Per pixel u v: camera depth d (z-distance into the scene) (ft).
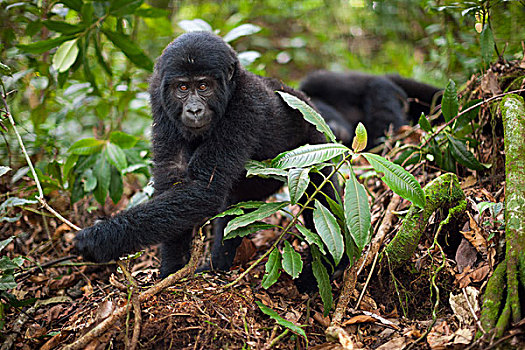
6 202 14.20
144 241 12.42
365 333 11.88
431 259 12.73
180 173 13.89
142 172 18.62
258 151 14.75
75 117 23.03
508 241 10.82
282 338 11.38
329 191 15.74
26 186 17.42
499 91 14.83
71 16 20.90
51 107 21.56
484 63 16.37
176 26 30.81
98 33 17.47
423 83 27.12
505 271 10.62
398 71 33.53
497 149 14.82
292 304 13.10
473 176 15.38
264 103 14.78
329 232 11.22
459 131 15.34
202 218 13.08
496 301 10.31
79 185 17.28
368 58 36.32
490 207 12.68
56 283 14.94
